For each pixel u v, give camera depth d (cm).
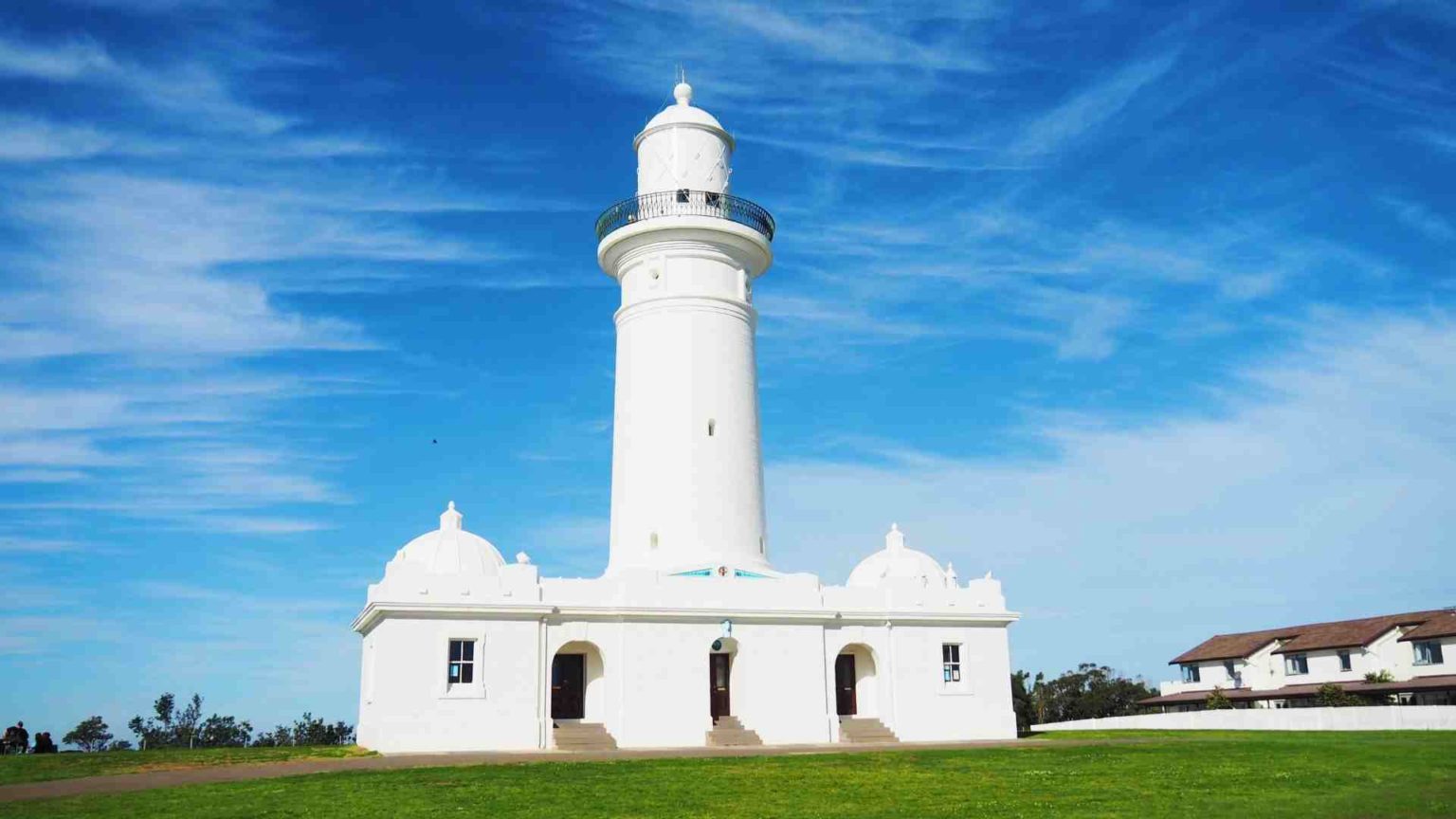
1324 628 8138
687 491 4591
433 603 3984
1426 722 4866
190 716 7869
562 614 4138
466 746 3944
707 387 4706
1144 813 2362
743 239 4862
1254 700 7912
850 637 4497
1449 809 2367
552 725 4109
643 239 4834
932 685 4547
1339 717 5144
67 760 3462
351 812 2369
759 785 2764
